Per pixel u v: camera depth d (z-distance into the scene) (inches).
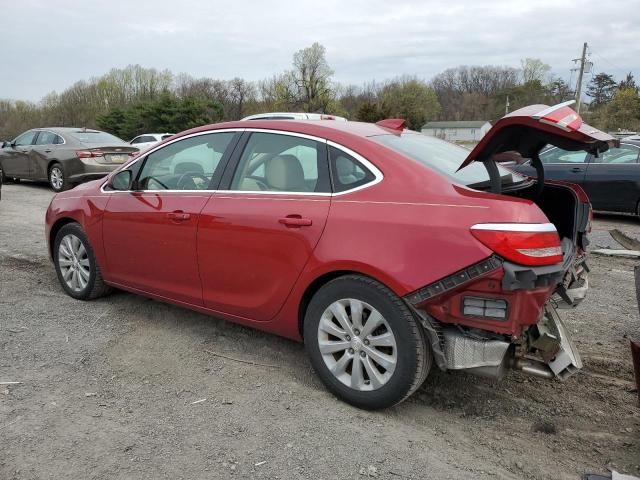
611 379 145.2
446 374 145.6
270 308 137.6
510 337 111.3
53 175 497.7
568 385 141.6
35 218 360.8
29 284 211.9
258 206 137.8
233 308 145.6
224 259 143.7
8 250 265.6
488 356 111.0
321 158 133.0
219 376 141.5
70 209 190.2
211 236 145.3
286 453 109.3
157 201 161.2
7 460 105.7
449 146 154.0
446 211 112.8
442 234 111.0
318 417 122.5
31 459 106.1
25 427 116.5
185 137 162.9
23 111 2672.2
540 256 106.3
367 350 122.0
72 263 194.1
